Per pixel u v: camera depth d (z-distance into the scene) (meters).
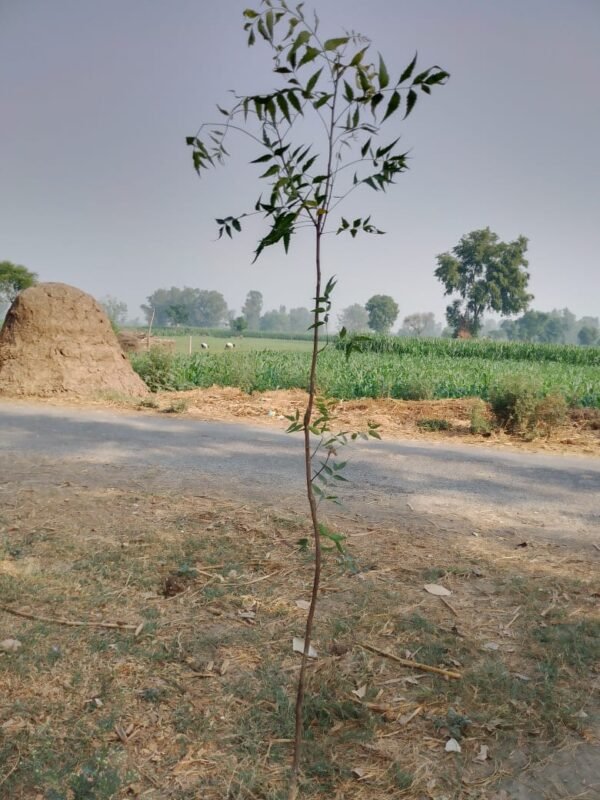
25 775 2.20
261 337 123.50
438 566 4.21
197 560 4.18
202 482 6.25
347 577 3.98
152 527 4.79
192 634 3.21
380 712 2.65
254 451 8.02
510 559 4.43
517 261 108.56
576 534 5.11
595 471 7.71
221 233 1.78
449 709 2.64
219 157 1.79
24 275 88.75
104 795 2.10
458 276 109.75
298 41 1.61
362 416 11.59
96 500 5.46
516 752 2.43
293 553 4.35
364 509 5.55
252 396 14.09
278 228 1.69
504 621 3.46
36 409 11.17
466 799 2.18
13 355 13.16
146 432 9.20
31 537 4.48
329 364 19.56
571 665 3.03
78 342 13.55
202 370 17.02
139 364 15.82
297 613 3.48
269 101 1.69
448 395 15.68
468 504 5.89
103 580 3.82
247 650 3.08
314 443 8.77
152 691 2.68
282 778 2.25
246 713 2.59
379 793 2.20
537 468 7.77
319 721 2.57
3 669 2.84
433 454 8.42
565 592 3.86
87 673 2.83
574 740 2.50
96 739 2.40
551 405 10.29
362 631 3.31
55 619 3.32
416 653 3.09
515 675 2.93
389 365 19.67
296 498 5.78
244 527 4.84
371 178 1.76
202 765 2.30
